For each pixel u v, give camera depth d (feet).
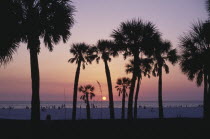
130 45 91.61
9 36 58.49
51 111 424.87
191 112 351.05
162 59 139.54
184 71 90.79
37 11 61.11
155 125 94.58
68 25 63.36
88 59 144.97
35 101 61.41
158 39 92.17
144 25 90.99
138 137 69.72
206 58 86.69
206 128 79.71
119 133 75.87
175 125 92.63
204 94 94.07
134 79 92.43
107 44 134.41
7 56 60.39
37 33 61.21
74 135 72.54
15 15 59.11
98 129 83.76
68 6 63.72
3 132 74.23
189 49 89.45
